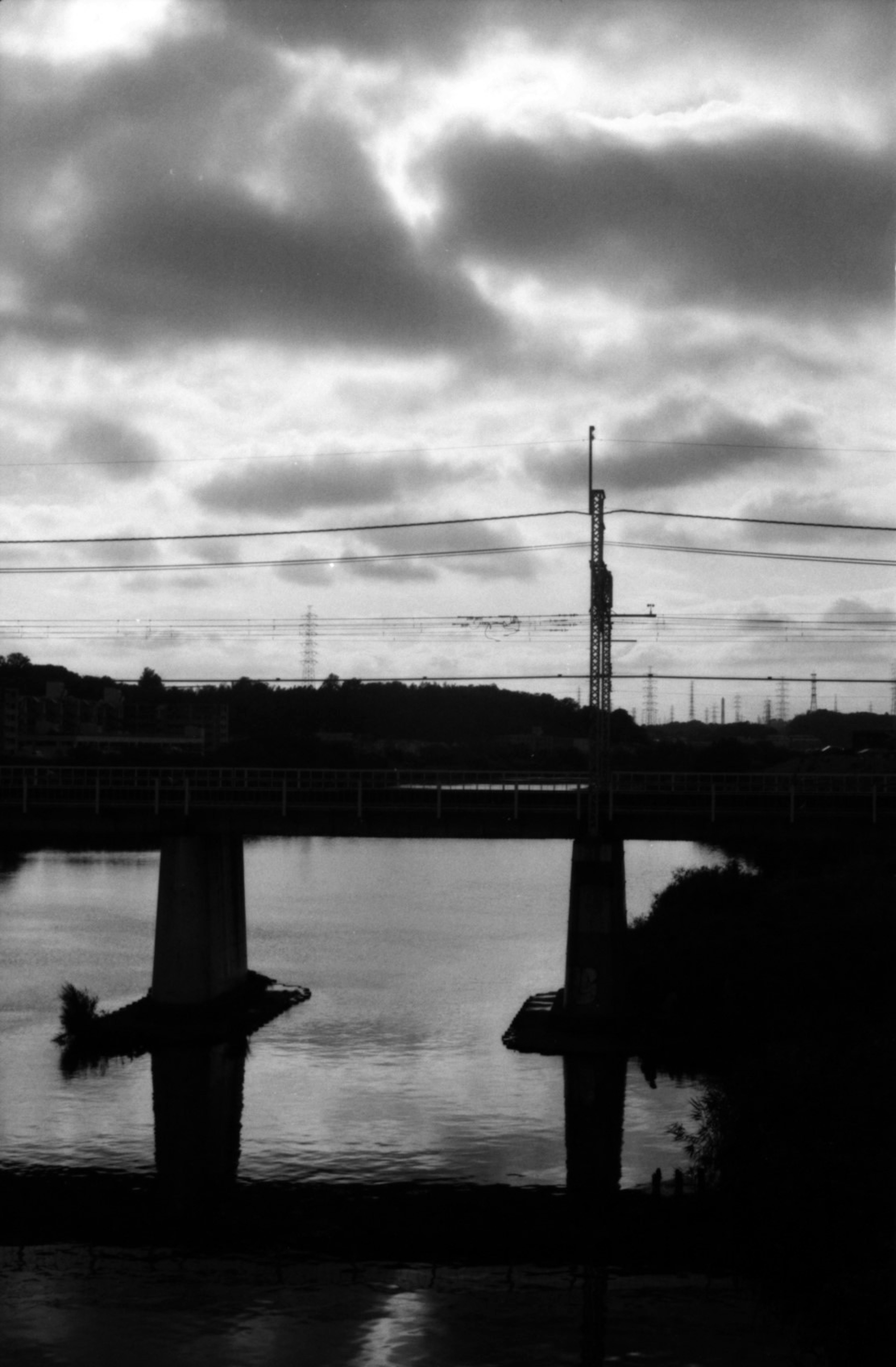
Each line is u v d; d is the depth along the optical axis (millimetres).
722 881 105125
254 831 90375
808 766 174375
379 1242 52750
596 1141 63688
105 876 165875
